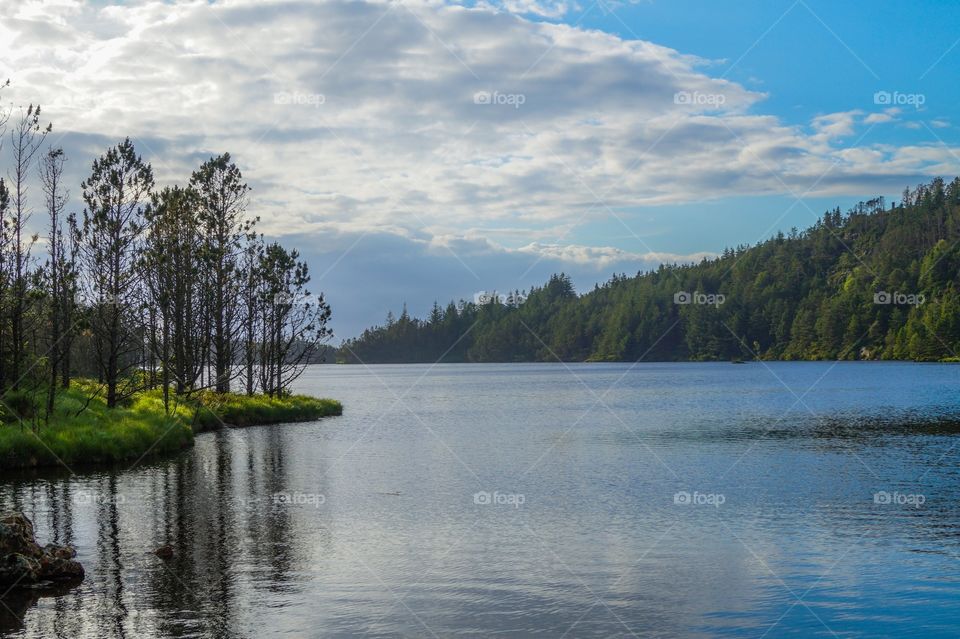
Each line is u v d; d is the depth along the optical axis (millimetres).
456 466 37844
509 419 67625
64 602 16594
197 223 64688
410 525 24422
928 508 27094
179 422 47281
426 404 90812
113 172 48344
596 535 23219
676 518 25641
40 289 44938
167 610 16156
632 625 15742
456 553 21016
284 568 19328
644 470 36562
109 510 26031
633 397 96812
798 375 146250
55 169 48094
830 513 26359
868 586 18359
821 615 16438
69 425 40000
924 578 18922
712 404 81812
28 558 18109
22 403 41344
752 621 16094
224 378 64750
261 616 15914
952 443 45500
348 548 21359
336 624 15570
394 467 37312
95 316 49125
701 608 16828
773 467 36938
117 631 14930
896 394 90062
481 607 16719
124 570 18953
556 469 36906
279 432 54750
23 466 34875
